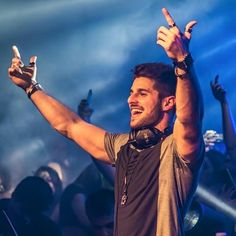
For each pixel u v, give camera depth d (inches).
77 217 243.8
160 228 134.7
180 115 132.4
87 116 237.6
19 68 165.3
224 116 259.0
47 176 319.0
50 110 162.1
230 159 247.9
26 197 222.4
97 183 286.2
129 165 142.1
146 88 143.3
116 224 140.0
